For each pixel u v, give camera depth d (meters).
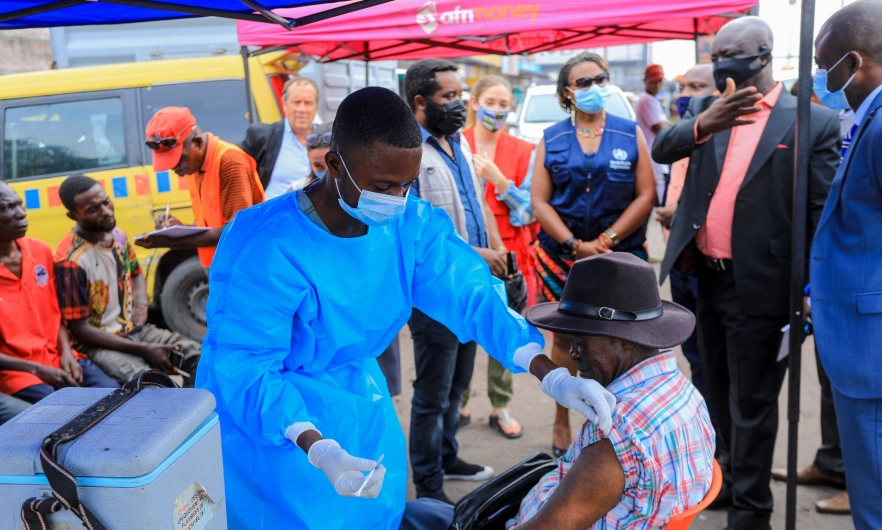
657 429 1.52
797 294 2.48
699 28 5.46
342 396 1.88
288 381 1.74
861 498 2.31
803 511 3.21
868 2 2.27
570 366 3.65
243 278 1.71
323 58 5.86
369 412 1.98
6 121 5.46
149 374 1.54
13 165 5.47
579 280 1.69
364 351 1.96
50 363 3.27
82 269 3.52
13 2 2.14
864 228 2.24
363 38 4.22
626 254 1.74
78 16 2.65
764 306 2.76
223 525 1.55
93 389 1.51
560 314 1.72
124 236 3.93
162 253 5.50
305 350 1.84
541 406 4.46
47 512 1.23
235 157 3.63
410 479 3.68
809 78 2.33
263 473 1.82
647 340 1.60
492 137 4.54
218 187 3.63
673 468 1.53
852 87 2.31
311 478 1.80
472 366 3.38
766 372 2.82
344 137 1.60
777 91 2.80
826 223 2.35
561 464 1.77
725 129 2.68
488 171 4.12
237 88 5.59
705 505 1.59
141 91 5.52
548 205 3.71
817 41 2.41
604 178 3.58
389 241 1.88
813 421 4.12
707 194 2.87
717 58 2.82
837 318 2.31
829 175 2.68
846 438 2.33
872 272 2.23
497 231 3.95
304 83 4.88
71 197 3.48
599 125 3.67
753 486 2.87
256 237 1.73
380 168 1.59
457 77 3.08
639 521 1.57
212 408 1.48
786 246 2.74
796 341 2.51
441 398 3.09
